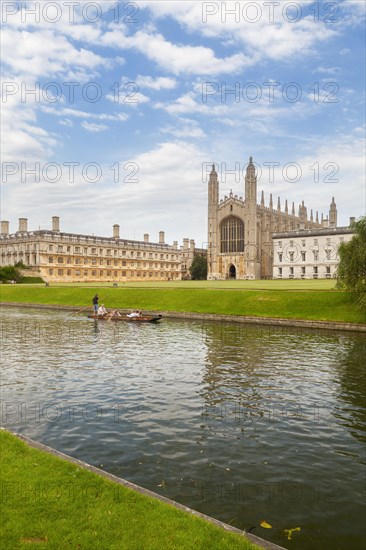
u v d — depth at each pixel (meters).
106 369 19.95
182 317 44.09
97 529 6.22
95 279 120.38
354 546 7.52
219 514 8.35
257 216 128.88
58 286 69.75
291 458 10.78
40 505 6.80
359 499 8.95
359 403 15.04
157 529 6.29
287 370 19.73
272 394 16.08
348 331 33.59
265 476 9.87
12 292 66.25
